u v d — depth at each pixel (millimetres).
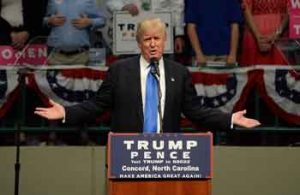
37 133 12547
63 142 12594
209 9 12359
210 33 12359
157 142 6398
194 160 6414
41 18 12477
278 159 12094
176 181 6414
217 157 12062
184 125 11945
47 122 12492
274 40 12344
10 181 12078
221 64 12359
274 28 12359
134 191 6395
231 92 12344
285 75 12336
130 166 6375
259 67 12305
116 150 6375
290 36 12328
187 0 12359
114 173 6363
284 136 12500
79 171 12094
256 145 12531
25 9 12453
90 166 12094
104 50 12438
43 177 12094
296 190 12094
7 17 12477
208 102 12352
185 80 7363
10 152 12094
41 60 12469
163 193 6406
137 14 12242
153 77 7203
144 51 7141
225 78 12352
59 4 12414
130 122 7172
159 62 7266
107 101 7383
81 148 12094
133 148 6387
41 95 12414
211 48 12359
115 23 12258
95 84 12414
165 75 7258
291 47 12344
